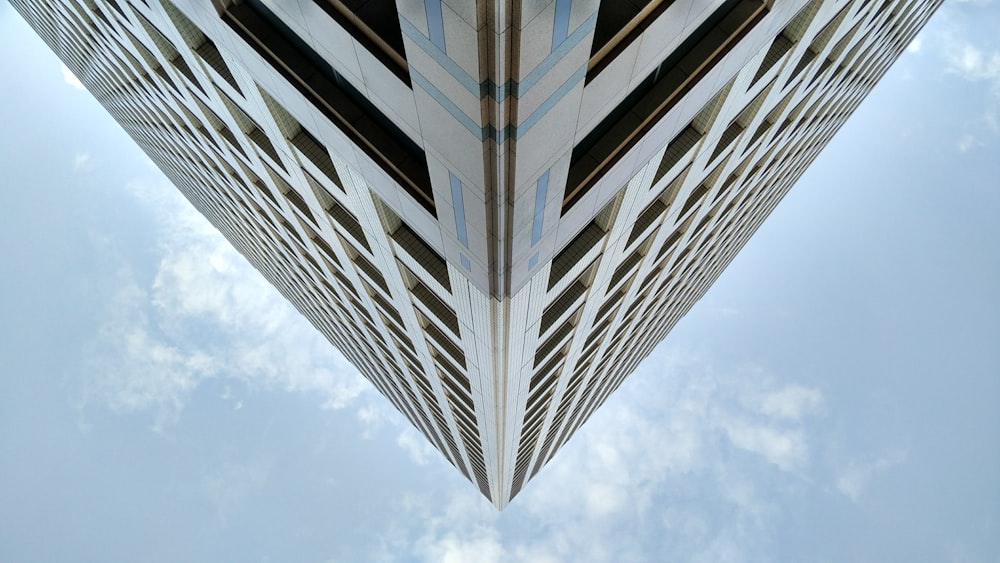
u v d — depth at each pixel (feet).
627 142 43.73
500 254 41.32
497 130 29.40
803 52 62.95
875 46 95.50
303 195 75.00
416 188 44.04
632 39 33.30
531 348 71.10
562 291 63.26
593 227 58.59
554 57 27.76
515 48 24.89
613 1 33.22
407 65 32.65
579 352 97.86
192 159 112.06
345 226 72.33
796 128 95.25
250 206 107.55
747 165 86.79
